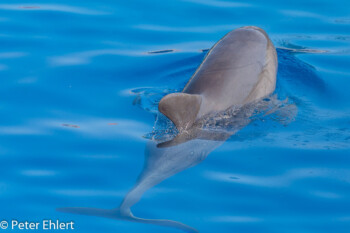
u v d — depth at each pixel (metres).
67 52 37.34
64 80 33.88
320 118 30.02
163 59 36.62
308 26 41.31
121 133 28.58
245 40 32.50
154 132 28.50
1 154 27.06
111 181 25.36
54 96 32.19
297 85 33.47
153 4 44.44
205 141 27.47
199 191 24.66
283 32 40.44
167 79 34.31
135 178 25.47
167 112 26.75
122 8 43.75
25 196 24.56
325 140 28.09
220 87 29.70
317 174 25.78
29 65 35.47
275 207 23.92
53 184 25.25
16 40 38.56
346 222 23.14
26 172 25.97
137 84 33.78
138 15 42.69
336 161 26.58
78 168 26.16
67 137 28.31
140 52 37.62
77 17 41.97
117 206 23.83
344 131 28.88
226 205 23.98
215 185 25.00
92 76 34.47
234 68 30.69
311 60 36.50
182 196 24.39
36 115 30.30
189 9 43.69
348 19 42.31
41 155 27.05
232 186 24.97
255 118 29.61
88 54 37.19
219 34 40.03
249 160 26.59
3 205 24.11
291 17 42.62
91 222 23.34
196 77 30.48
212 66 30.81
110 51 37.66
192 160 26.39
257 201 24.22
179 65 35.88
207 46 38.44
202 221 23.14
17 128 29.09
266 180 25.38
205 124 28.36
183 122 27.48
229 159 26.62
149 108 31.05
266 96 31.45
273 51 33.34
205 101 28.88
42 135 28.50
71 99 31.89
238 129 28.64
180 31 40.56
